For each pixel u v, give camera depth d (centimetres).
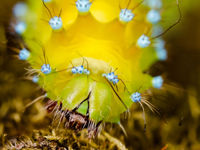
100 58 5
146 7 5
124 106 5
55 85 5
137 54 5
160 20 5
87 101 5
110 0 5
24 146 5
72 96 5
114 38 5
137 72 5
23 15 5
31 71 5
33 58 5
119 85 5
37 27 5
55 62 5
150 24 5
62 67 5
